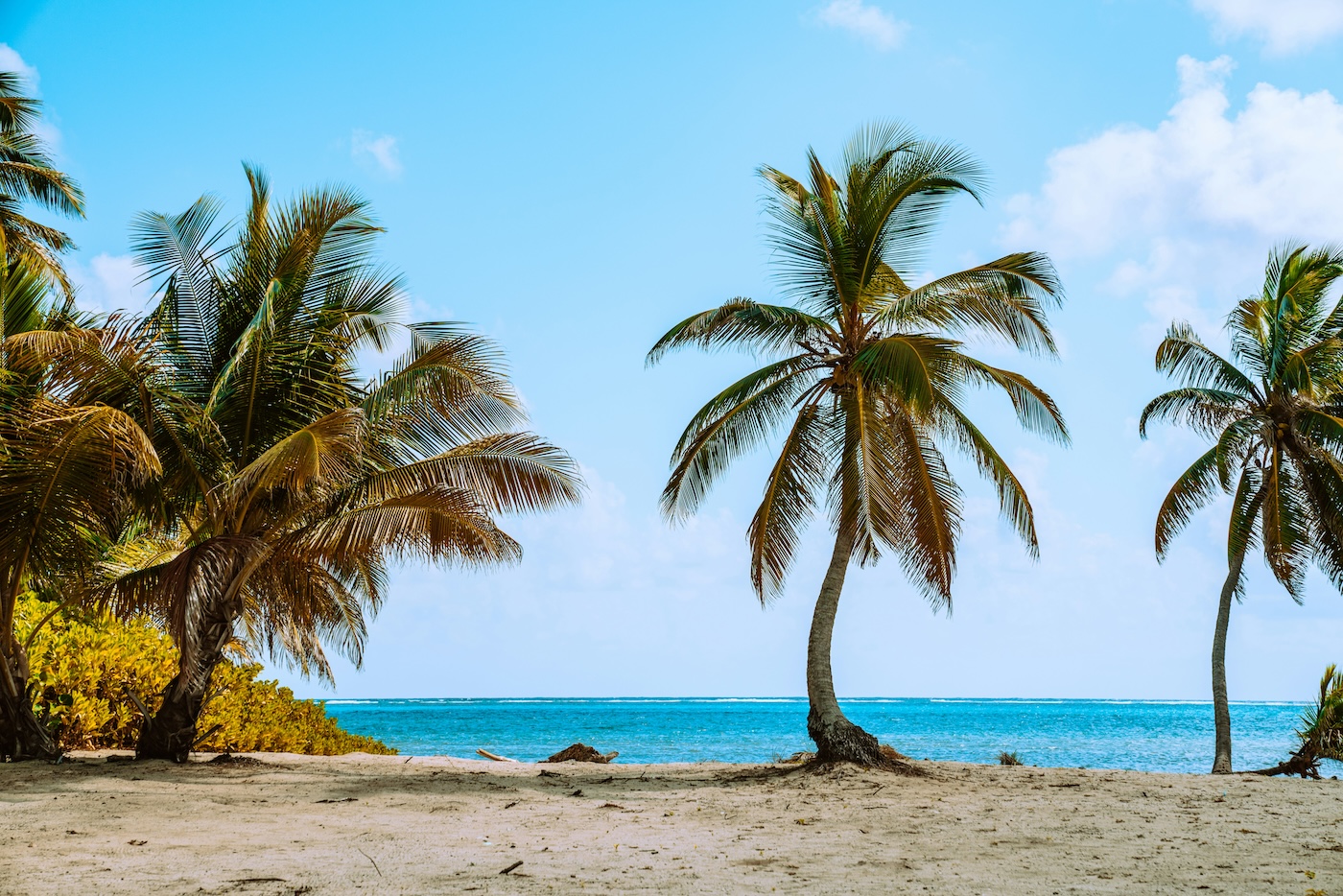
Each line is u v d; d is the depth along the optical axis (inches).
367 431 516.4
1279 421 721.6
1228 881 233.5
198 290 539.5
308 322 546.6
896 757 549.3
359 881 225.1
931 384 472.1
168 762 503.5
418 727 2640.3
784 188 576.7
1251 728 2571.4
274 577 526.3
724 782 490.9
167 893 206.8
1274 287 745.6
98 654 622.5
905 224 564.4
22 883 215.9
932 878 237.5
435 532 495.5
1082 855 275.0
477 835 309.9
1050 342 547.2
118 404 487.2
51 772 441.7
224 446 520.4
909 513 549.3
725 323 572.1
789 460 572.4
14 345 446.6
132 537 596.7
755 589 570.6
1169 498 776.9
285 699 775.1
